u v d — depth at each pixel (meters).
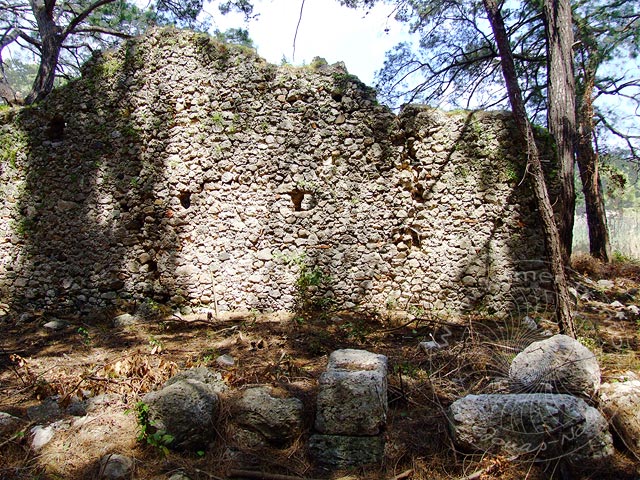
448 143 7.55
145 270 8.00
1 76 13.77
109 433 4.06
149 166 7.97
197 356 5.83
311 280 7.71
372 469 3.78
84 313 8.05
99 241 8.08
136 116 8.03
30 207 8.32
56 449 3.90
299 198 7.98
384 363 4.40
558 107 8.76
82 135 8.20
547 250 5.81
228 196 7.89
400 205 7.74
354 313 7.58
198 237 7.90
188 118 7.93
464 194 7.50
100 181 8.11
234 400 4.29
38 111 8.35
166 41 7.94
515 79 6.19
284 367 5.27
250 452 3.96
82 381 4.93
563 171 8.58
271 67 7.89
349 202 7.80
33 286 8.23
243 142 7.88
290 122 7.83
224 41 8.42
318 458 3.88
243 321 7.33
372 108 7.79
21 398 4.93
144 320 7.66
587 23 12.50
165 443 3.86
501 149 7.45
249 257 7.84
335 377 4.01
